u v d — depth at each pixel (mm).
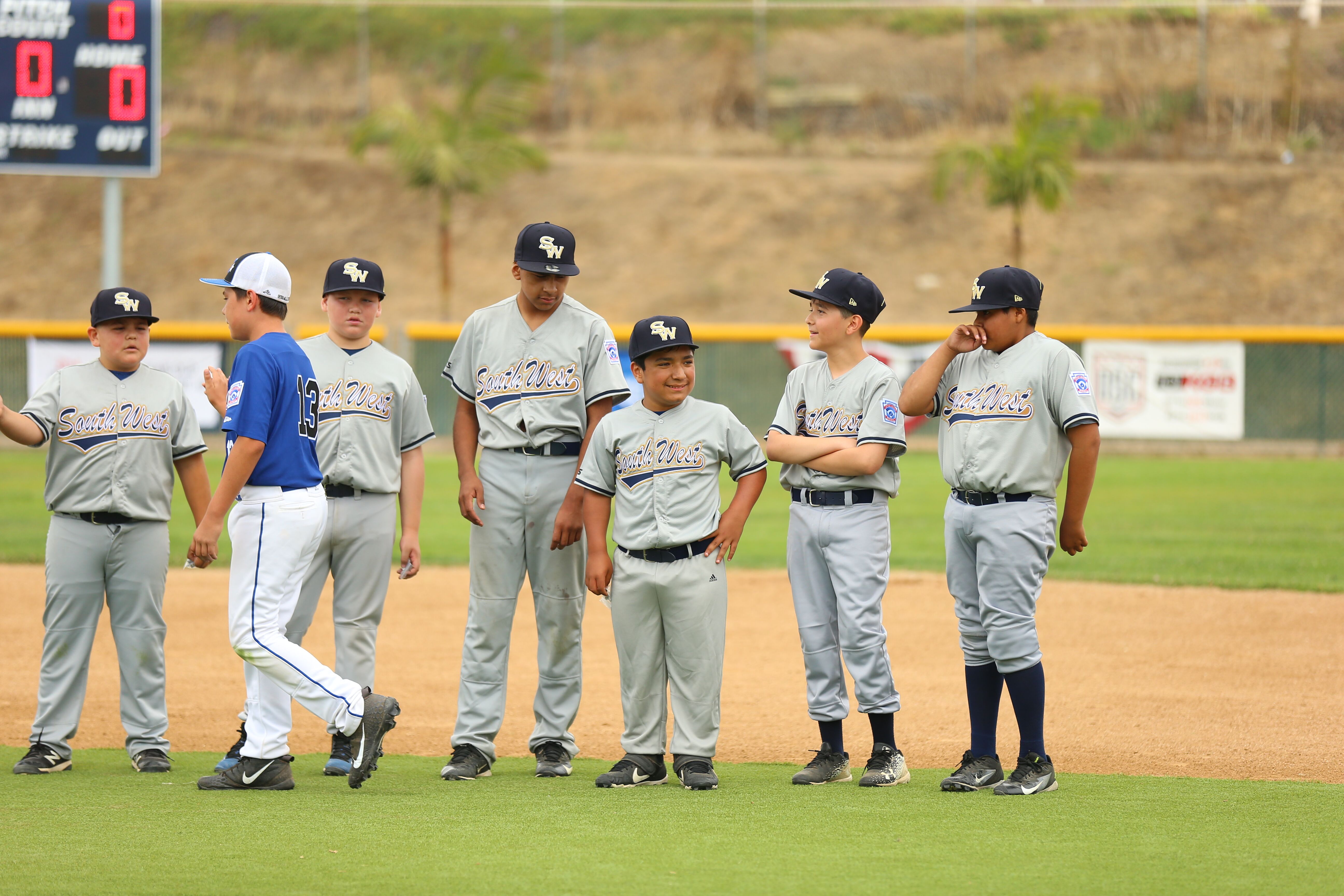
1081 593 37562
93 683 27375
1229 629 32719
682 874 13422
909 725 23703
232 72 128375
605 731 23672
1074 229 105125
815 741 22703
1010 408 17766
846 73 124562
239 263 18172
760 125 121375
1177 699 25641
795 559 19156
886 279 100750
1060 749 21797
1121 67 122375
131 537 19969
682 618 18469
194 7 134500
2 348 76375
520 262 19609
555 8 131250
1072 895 12812
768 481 65188
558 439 19859
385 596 21125
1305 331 73125
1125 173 110625
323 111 124375
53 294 104125
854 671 18641
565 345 19953
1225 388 73812
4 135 56969
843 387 18859
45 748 19688
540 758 19859
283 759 18078
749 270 102375
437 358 77188
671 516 18438
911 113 120188
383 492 20703
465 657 19969
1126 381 74062
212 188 114188
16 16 56719
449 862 13875
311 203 112375
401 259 106188
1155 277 99750
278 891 12781
